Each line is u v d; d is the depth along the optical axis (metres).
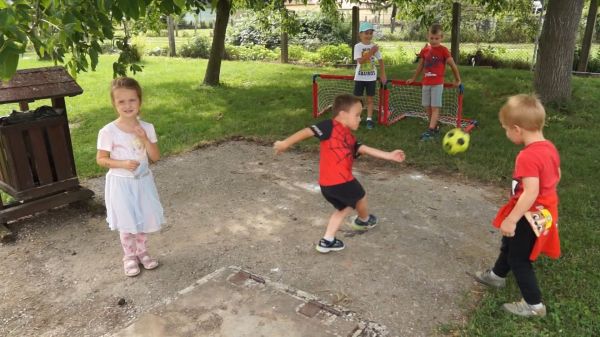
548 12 8.08
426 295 3.50
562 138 6.85
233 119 8.55
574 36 8.08
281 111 9.02
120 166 3.56
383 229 4.50
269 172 6.10
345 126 3.84
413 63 13.63
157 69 14.95
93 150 7.07
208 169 6.25
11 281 3.86
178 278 3.82
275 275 3.79
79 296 3.64
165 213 4.99
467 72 11.00
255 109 9.25
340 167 3.85
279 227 4.62
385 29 26.08
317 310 3.27
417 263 3.92
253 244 4.30
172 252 4.21
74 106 10.08
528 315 3.19
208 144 7.25
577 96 8.69
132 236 3.87
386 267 3.87
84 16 3.76
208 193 5.48
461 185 5.52
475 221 4.64
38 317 3.41
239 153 6.86
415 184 5.57
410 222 4.64
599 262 3.77
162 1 4.60
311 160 6.52
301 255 4.09
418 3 13.19
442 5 15.78
